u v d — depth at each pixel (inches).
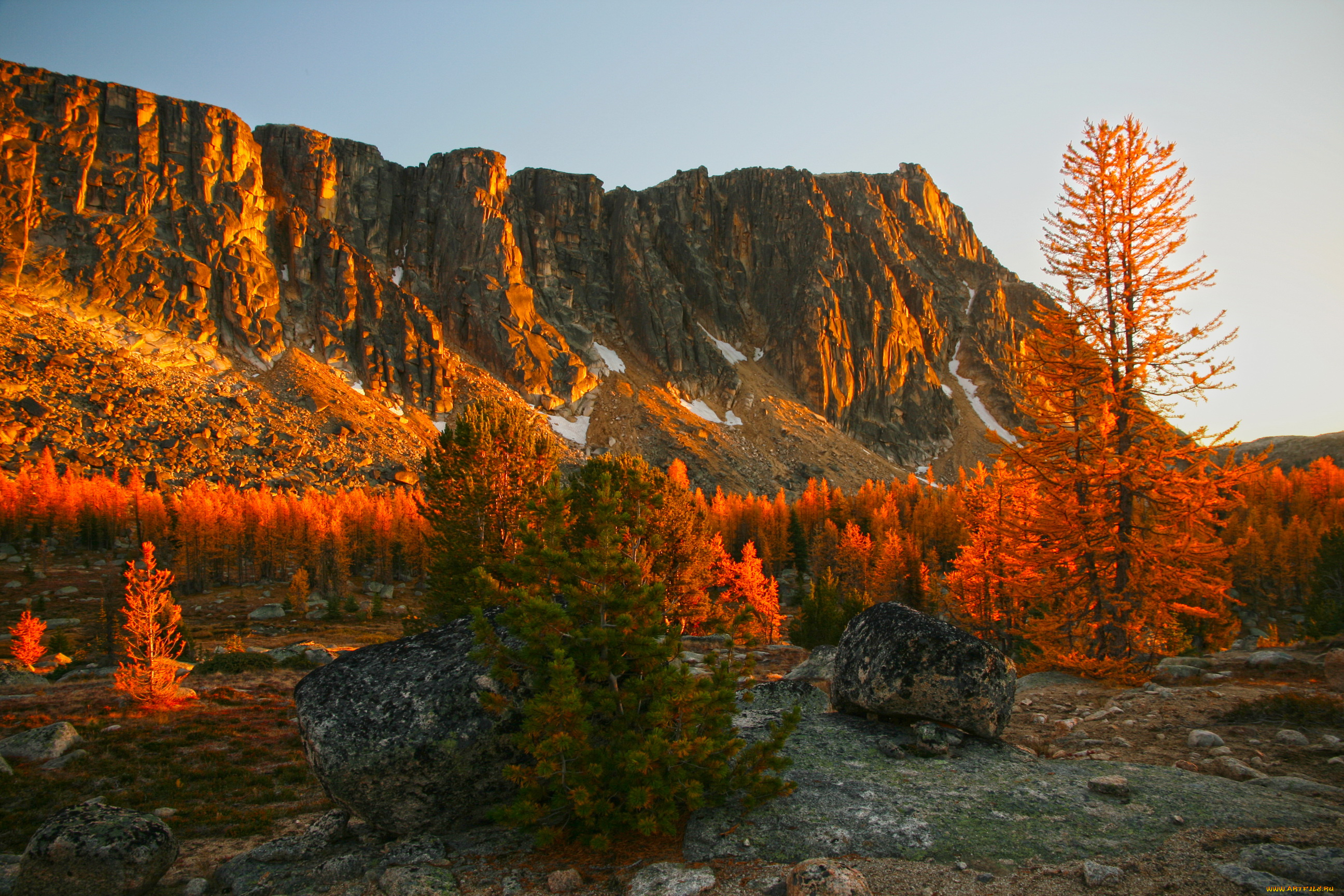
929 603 2242.9
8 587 3053.6
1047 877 229.9
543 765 287.4
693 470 7426.2
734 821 299.1
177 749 691.4
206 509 3575.3
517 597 343.9
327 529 3617.1
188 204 7721.5
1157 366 671.8
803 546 3678.6
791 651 1210.6
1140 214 700.0
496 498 1048.8
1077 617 723.4
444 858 293.6
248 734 763.4
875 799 306.7
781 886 237.0
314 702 329.7
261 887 281.1
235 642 1766.7
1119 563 695.7
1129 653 690.8
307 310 7736.2
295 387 6717.5
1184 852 239.3
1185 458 664.4
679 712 309.9
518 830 314.5
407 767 312.8
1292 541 2539.4
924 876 237.1
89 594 3041.3
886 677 404.8
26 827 471.8
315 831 328.5
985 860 246.5
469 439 1074.7
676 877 247.8
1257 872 217.0
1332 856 220.7
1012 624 1135.6
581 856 287.0
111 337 6328.7
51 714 853.8
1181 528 683.4
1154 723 428.8
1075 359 704.4
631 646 329.7
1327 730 377.4
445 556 1077.8
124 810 304.5
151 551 1137.4
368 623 2839.6
